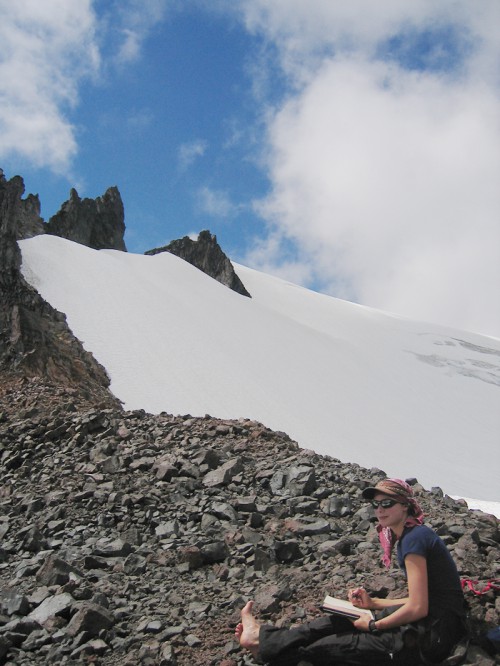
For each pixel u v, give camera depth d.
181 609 7.41
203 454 12.61
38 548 9.66
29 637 6.82
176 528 9.96
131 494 11.20
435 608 5.40
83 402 20.19
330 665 5.58
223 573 8.43
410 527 5.74
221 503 10.70
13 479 12.91
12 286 69.06
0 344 54.31
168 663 6.23
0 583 8.58
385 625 5.41
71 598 7.53
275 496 11.30
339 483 12.01
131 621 7.21
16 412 17.70
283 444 14.52
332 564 8.38
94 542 9.64
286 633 5.77
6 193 83.69
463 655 5.38
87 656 6.43
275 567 8.52
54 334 64.12
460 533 8.77
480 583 6.84
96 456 13.34
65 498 11.43
